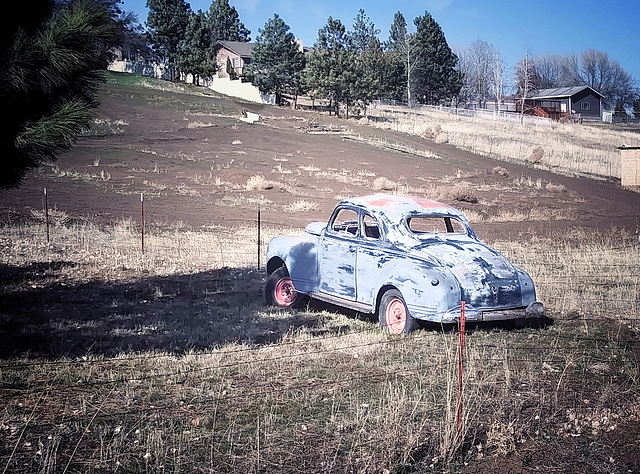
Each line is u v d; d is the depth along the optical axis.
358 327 8.95
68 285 11.45
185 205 23.22
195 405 5.82
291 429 5.36
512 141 55.62
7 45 5.87
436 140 50.19
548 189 34.78
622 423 5.82
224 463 4.76
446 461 4.96
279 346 7.69
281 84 64.69
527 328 9.02
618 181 41.91
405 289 8.44
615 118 103.06
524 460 5.04
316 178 30.86
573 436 5.54
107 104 43.47
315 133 45.47
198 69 69.25
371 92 61.72
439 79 93.62
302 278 10.00
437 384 6.45
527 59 97.38
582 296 10.92
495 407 5.86
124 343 7.79
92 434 5.16
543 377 6.85
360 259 9.20
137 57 77.12
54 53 5.89
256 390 6.24
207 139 37.12
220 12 93.31
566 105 101.50
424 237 9.10
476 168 39.91
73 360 7.00
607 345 8.15
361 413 5.60
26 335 8.02
